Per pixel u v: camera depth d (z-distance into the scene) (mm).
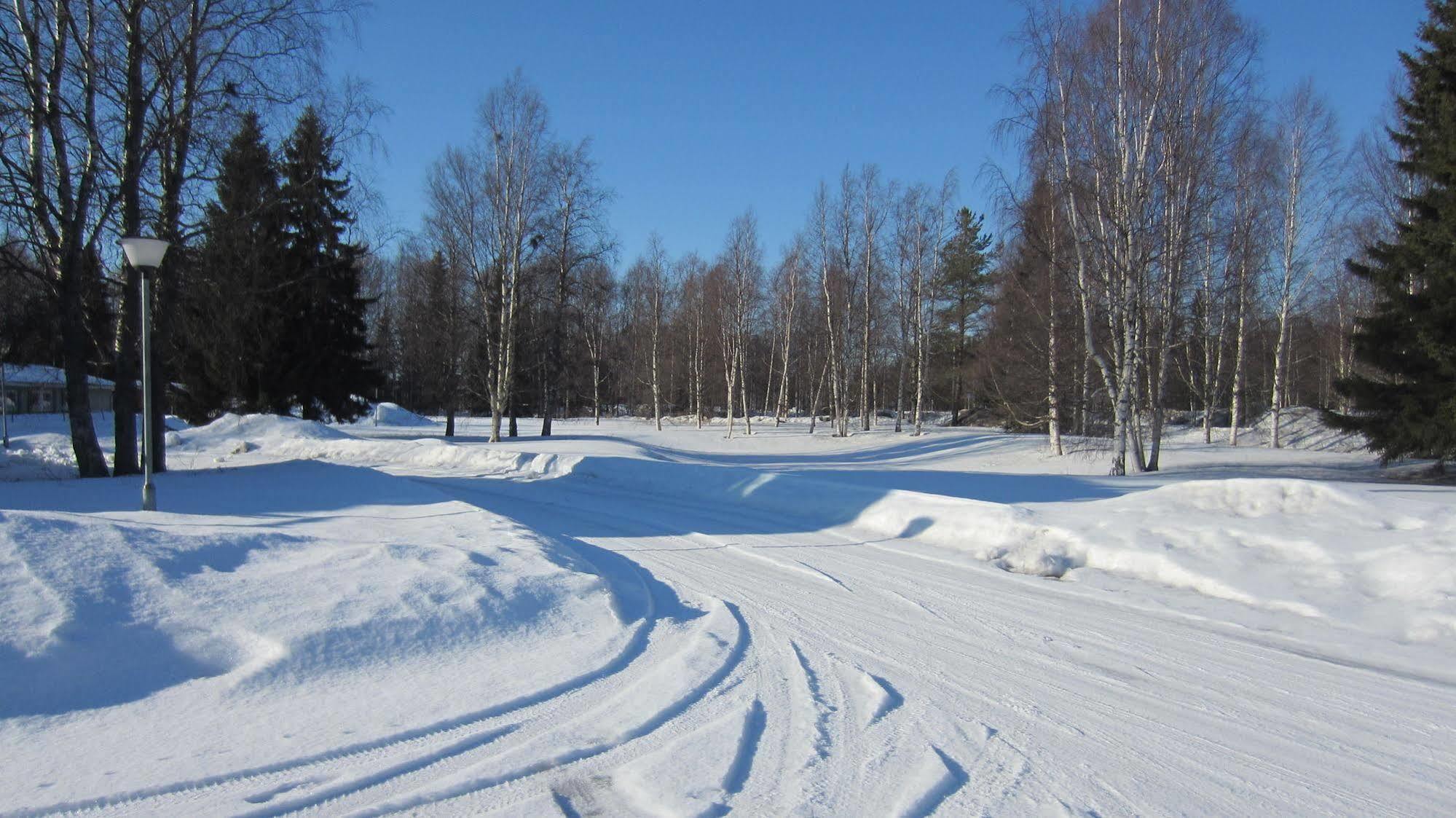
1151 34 16781
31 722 4199
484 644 5699
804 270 46438
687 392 68188
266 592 5758
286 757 3912
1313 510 8938
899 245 39031
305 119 16828
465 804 3525
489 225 30594
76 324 16062
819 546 10344
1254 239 24312
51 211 14914
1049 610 7207
